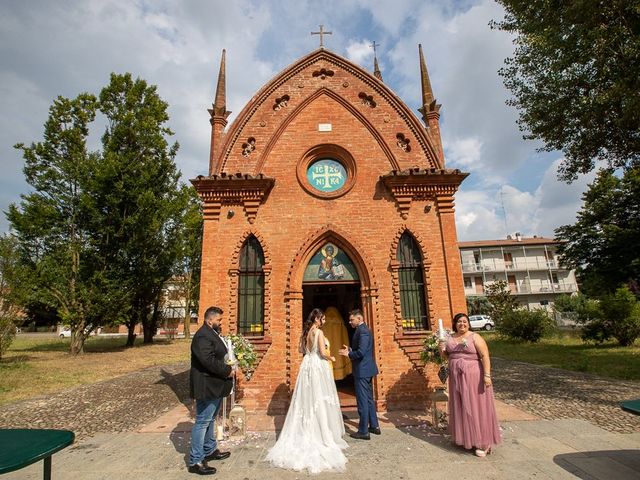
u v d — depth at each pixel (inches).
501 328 1127.0
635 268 1097.4
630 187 1129.4
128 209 1071.6
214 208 394.0
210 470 221.6
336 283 389.1
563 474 210.8
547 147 583.8
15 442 151.8
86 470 230.4
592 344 908.6
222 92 442.0
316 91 434.6
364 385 285.3
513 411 352.5
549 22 494.6
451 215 393.7
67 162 1009.5
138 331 2265.0
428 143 416.8
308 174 416.2
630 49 428.8
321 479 210.7
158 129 1159.0
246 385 355.3
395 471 219.0
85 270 1012.5
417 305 382.3
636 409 181.0
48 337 1881.2
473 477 209.0
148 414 381.1
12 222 960.9
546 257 2198.6
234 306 373.7
